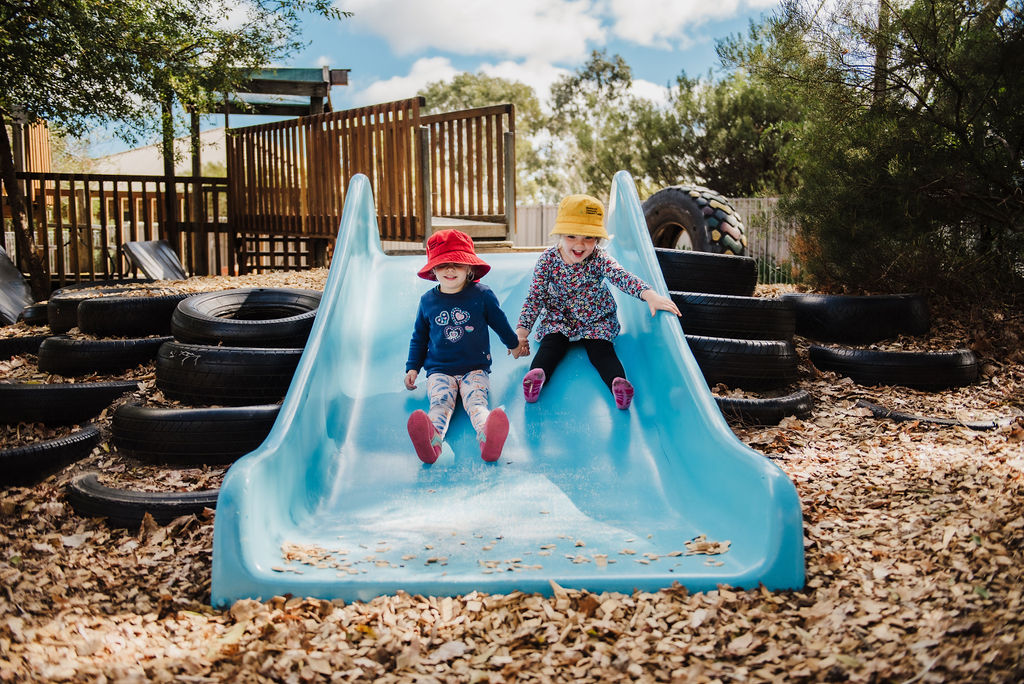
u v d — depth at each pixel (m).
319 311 5.07
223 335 5.70
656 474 4.25
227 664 2.83
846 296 6.96
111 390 5.44
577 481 4.19
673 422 4.48
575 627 3.02
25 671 2.72
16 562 3.62
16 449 4.63
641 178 23.70
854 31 7.48
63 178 13.26
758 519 3.42
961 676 2.53
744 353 5.77
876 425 5.42
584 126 26.59
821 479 4.45
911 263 7.78
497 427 4.23
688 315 6.25
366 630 3.02
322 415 4.48
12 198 11.06
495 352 5.38
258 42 11.85
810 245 8.27
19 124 14.81
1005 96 7.27
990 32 7.16
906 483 4.33
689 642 2.90
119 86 10.95
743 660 2.78
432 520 3.86
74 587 3.43
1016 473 4.29
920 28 7.19
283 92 13.94
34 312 7.80
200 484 4.45
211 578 3.49
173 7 11.03
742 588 3.24
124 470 4.68
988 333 7.08
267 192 13.32
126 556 3.78
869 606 3.06
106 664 2.81
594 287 5.21
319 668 2.79
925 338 6.96
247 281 8.73
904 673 2.60
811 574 3.37
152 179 13.86
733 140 21.16
